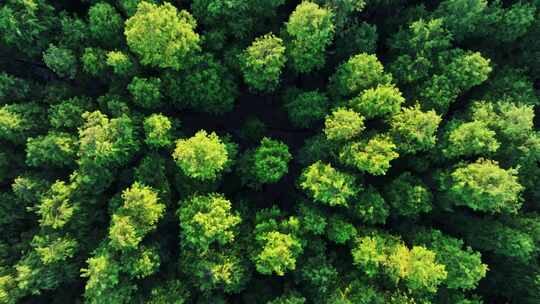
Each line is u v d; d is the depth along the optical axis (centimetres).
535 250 2323
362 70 2286
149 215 2128
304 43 2269
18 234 2441
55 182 2364
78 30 2336
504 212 2406
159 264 2208
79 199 2258
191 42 2244
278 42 2320
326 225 2333
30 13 2244
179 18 2284
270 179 2341
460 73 2328
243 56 2344
